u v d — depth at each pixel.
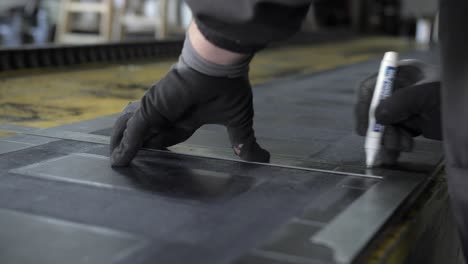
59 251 0.95
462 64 1.09
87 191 1.26
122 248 0.97
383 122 1.49
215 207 1.18
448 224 1.68
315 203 1.22
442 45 1.13
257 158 1.56
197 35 1.27
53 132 1.92
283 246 0.98
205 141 1.84
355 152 1.77
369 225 1.09
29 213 1.12
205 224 1.08
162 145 1.60
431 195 1.40
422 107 1.43
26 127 2.02
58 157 1.56
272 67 5.48
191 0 1.14
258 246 0.98
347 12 15.70
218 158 1.59
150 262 0.91
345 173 1.48
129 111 1.48
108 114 2.47
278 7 1.09
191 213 1.14
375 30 16.03
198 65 1.32
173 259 0.92
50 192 1.25
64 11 6.64
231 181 1.37
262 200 1.23
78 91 3.28
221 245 0.98
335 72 4.87
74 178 1.36
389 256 1.04
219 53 1.26
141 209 1.16
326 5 14.38
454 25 1.10
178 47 6.40
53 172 1.40
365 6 16.11
